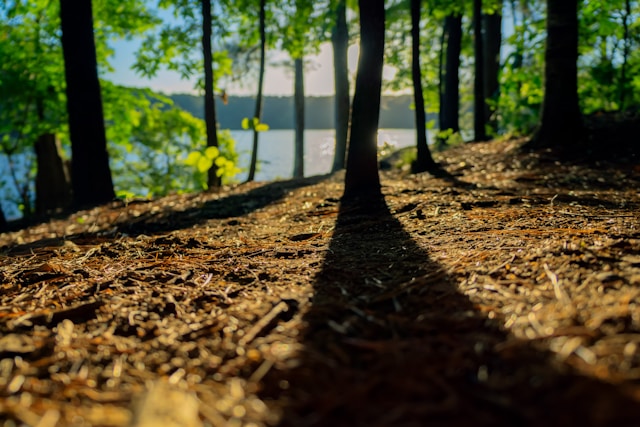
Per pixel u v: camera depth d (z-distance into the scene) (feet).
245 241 14.17
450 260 9.49
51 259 12.87
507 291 7.22
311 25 42.98
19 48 45.75
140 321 7.19
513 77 41.57
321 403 4.68
